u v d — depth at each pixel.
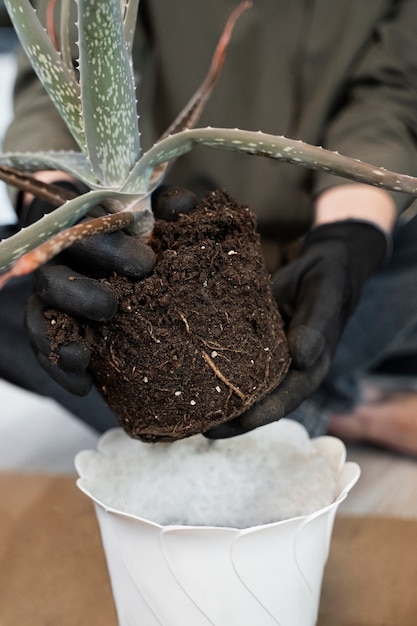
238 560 0.39
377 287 0.76
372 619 0.49
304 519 0.39
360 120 0.69
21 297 0.68
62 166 0.42
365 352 0.78
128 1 0.40
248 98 0.73
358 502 0.71
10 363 0.70
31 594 0.52
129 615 0.44
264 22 0.72
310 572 0.42
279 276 0.54
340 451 0.46
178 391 0.40
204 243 0.40
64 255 0.41
